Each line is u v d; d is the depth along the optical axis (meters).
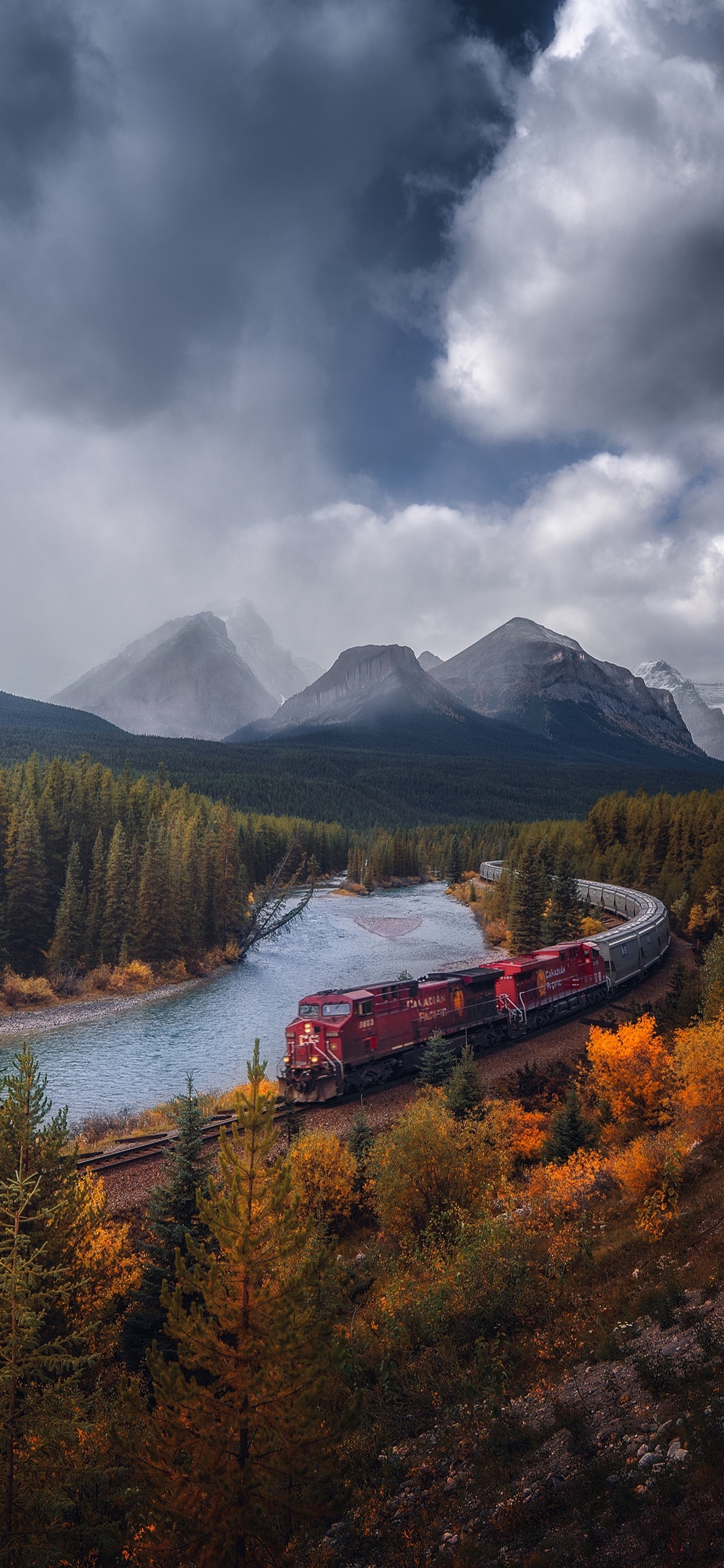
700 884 94.62
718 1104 23.28
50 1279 18.77
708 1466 9.09
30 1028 68.75
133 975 85.50
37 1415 13.20
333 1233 27.98
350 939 114.75
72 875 89.00
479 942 110.38
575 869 120.25
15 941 83.25
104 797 115.81
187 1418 11.11
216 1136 34.28
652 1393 11.76
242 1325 11.44
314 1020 39.53
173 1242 20.16
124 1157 32.22
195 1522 10.71
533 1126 34.91
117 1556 13.21
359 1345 17.59
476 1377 15.45
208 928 102.38
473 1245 19.16
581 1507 9.87
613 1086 32.12
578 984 54.78
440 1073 39.50
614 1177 24.19
